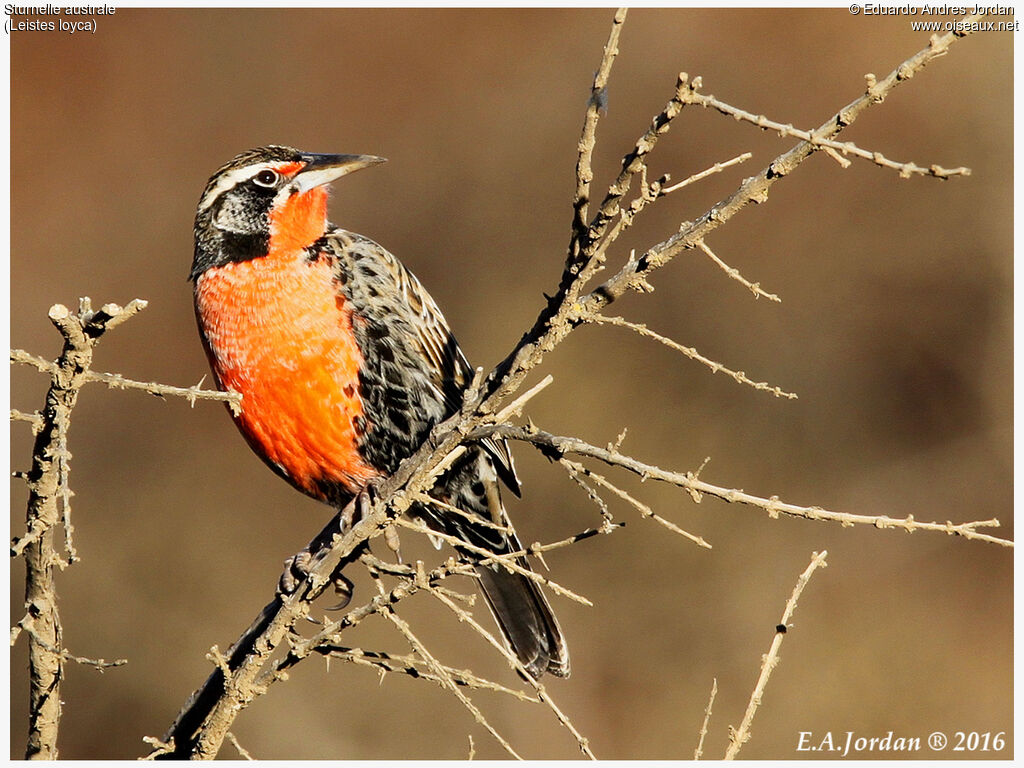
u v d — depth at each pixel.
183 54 14.48
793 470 12.12
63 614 11.20
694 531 11.42
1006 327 12.71
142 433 12.50
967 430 12.34
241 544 11.88
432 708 10.23
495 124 14.46
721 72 14.11
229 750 9.87
